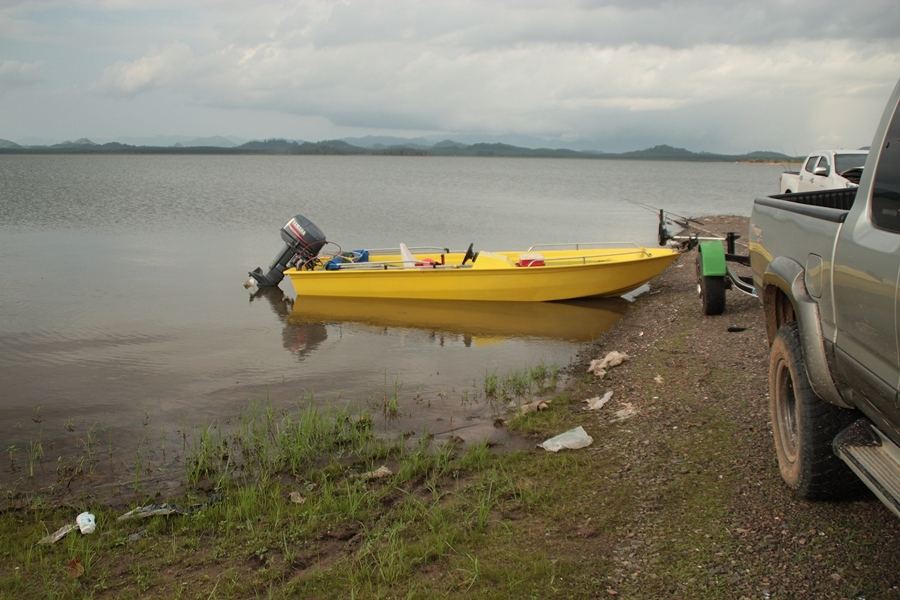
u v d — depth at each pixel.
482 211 38.12
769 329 5.28
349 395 8.75
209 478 6.30
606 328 12.05
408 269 14.19
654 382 7.88
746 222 26.72
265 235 26.38
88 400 8.70
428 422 7.60
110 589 4.27
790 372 4.40
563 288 13.85
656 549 4.18
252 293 15.68
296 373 9.78
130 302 14.79
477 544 4.46
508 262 14.03
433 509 5.01
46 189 54.28
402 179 83.56
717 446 5.66
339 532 4.88
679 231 24.84
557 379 9.08
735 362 8.12
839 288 3.68
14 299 15.05
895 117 3.46
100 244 23.66
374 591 4.00
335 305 14.34
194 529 5.09
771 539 4.09
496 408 8.02
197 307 14.35
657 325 11.22
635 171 148.62
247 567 4.46
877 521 4.13
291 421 7.65
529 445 6.61
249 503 5.36
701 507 4.62
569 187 69.06
